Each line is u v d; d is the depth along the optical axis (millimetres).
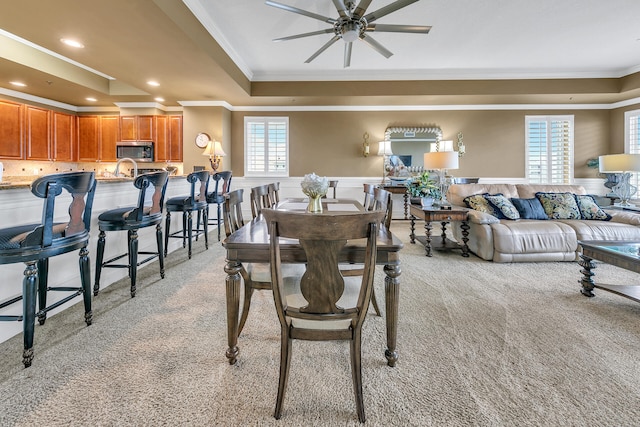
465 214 3488
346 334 1240
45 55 4223
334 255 1177
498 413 1246
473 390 1382
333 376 1485
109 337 1803
